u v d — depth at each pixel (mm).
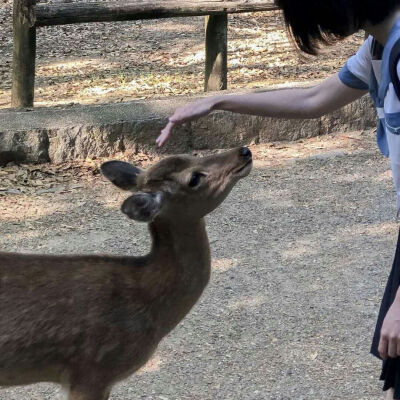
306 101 1844
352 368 2438
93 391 1898
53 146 3941
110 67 5531
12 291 1831
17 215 3459
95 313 1854
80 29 6492
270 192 3748
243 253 3166
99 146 4020
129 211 1758
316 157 4160
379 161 4117
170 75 5336
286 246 3229
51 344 1847
